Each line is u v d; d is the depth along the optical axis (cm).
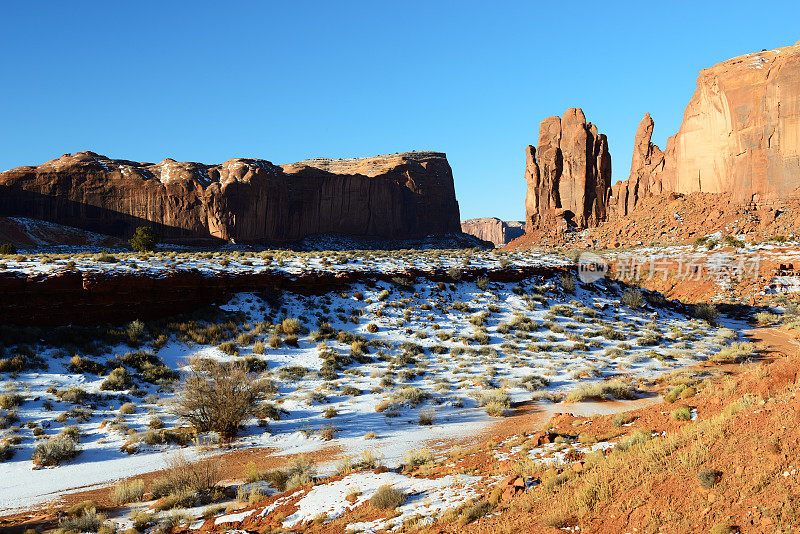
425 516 946
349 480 1248
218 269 3469
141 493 1316
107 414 1961
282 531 976
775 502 659
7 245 6769
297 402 2178
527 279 4694
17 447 1628
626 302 4688
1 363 2147
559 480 944
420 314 3653
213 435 1808
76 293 2714
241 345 2844
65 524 1080
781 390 1037
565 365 2891
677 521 698
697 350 3403
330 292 3697
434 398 2241
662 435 1123
